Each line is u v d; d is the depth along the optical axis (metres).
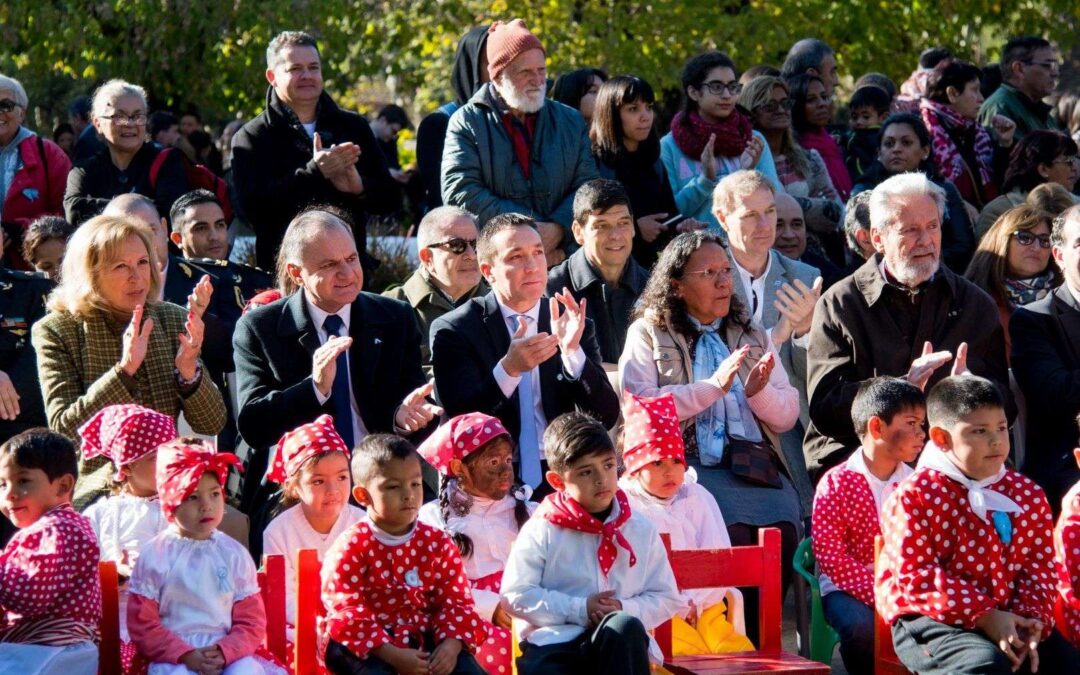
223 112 33.53
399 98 41.12
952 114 23.81
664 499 13.35
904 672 12.52
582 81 22.19
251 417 13.91
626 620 11.37
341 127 19.61
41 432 12.16
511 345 14.20
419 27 35.22
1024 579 12.39
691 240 15.29
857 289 16.00
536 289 14.91
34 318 16.00
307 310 14.45
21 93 21.03
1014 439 16.67
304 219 14.51
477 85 20.53
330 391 13.92
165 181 20.12
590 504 12.10
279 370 14.34
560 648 11.73
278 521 12.93
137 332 13.66
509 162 18.41
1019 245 17.59
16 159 20.94
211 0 32.16
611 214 16.45
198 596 11.53
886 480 13.90
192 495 11.73
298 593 11.70
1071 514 12.80
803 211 20.50
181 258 17.91
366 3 35.53
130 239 14.24
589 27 34.03
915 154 21.45
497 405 14.23
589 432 12.10
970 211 21.64
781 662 12.41
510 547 13.00
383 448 11.62
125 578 12.21
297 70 19.19
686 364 15.17
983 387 12.40
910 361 15.78
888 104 24.88
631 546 12.17
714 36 34.44
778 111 21.73
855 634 13.02
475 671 11.57
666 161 20.45
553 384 14.67
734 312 15.55
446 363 14.75
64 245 17.67
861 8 36.78
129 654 11.93
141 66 32.12
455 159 18.41
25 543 11.55
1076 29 40.88
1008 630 11.87
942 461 12.43
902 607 12.30
